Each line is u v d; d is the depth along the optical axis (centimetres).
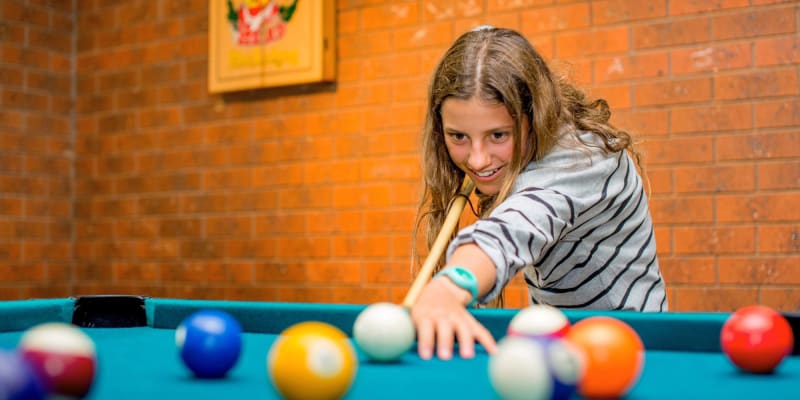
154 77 459
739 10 330
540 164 165
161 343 158
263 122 425
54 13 479
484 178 168
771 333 114
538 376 87
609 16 352
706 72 335
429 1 387
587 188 163
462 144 167
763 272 325
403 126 390
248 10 422
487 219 149
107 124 473
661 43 343
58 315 189
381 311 128
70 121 484
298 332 98
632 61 348
